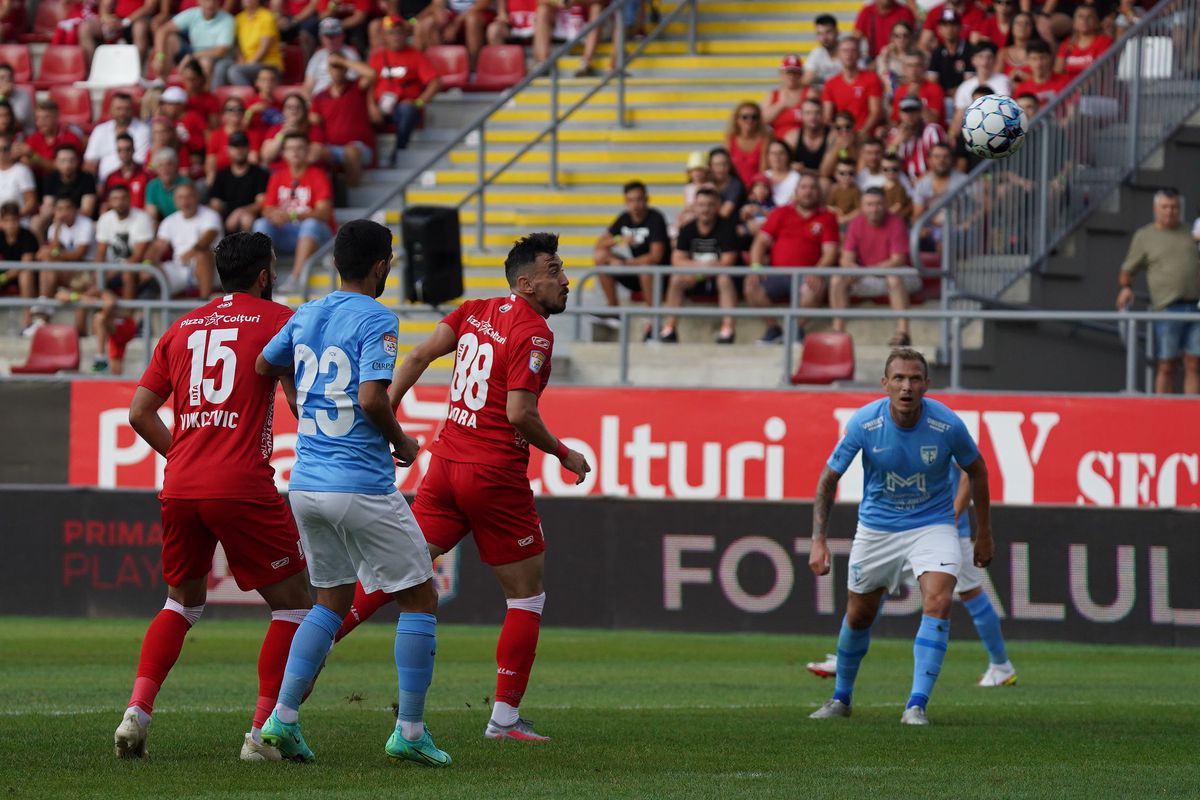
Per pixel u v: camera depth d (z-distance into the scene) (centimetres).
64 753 2327
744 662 3994
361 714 2867
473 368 2466
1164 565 4416
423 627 2216
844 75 6212
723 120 6706
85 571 4900
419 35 7156
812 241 5578
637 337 5869
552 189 6575
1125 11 6419
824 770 2270
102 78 7144
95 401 5109
